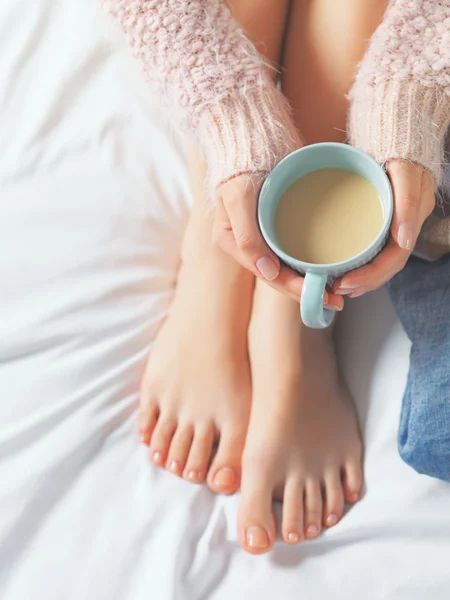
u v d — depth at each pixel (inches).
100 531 27.1
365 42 26.5
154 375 30.9
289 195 21.9
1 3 37.4
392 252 21.6
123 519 27.5
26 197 33.2
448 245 26.9
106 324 30.9
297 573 26.2
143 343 31.6
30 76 36.0
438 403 25.0
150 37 26.2
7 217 32.9
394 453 28.3
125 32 27.2
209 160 25.9
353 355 30.8
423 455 25.3
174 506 28.0
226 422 30.2
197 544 27.1
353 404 30.2
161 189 33.7
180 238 33.6
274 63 30.4
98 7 29.9
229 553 27.5
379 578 25.3
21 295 31.5
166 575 25.5
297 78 28.3
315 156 21.6
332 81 27.3
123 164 33.8
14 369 30.1
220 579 26.7
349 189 21.6
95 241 32.1
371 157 21.4
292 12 28.9
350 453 29.1
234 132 24.6
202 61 25.5
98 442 29.5
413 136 22.8
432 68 23.7
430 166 22.9
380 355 30.1
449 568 24.9
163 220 33.3
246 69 25.5
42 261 31.8
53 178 33.6
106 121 34.4
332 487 28.8
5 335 30.4
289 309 29.8
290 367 29.4
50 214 32.8
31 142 34.3
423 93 23.8
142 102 34.5
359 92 24.8
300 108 28.4
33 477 27.6
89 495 27.9
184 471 29.5
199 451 29.9
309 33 27.5
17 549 26.9
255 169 23.3
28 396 29.5
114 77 35.1
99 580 26.0
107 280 31.5
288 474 29.0
